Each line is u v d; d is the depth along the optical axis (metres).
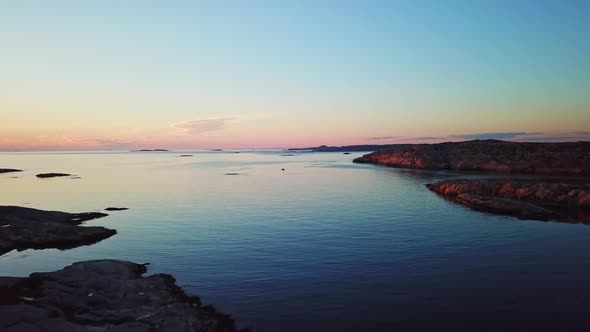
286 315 18.72
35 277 21.17
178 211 49.34
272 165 164.12
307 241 32.44
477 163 110.69
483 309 19.05
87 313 17.59
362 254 28.38
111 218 44.88
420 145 158.50
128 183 88.50
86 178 103.19
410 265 25.73
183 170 135.62
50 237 33.91
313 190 70.38
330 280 23.17
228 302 20.25
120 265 24.39
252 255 28.67
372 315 18.58
